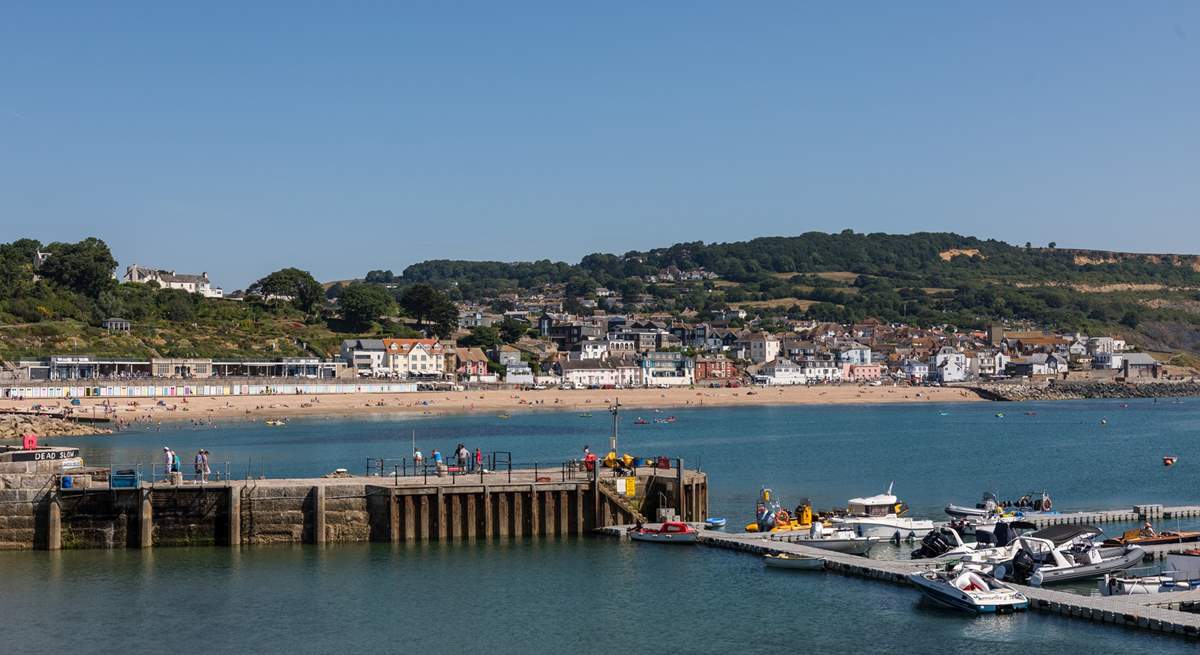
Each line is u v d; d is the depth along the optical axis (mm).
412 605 62188
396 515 74562
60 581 66312
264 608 61625
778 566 70375
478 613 60938
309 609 61500
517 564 70625
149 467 122812
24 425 175750
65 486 72688
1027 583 65750
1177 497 106125
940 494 107312
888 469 128625
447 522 75500
